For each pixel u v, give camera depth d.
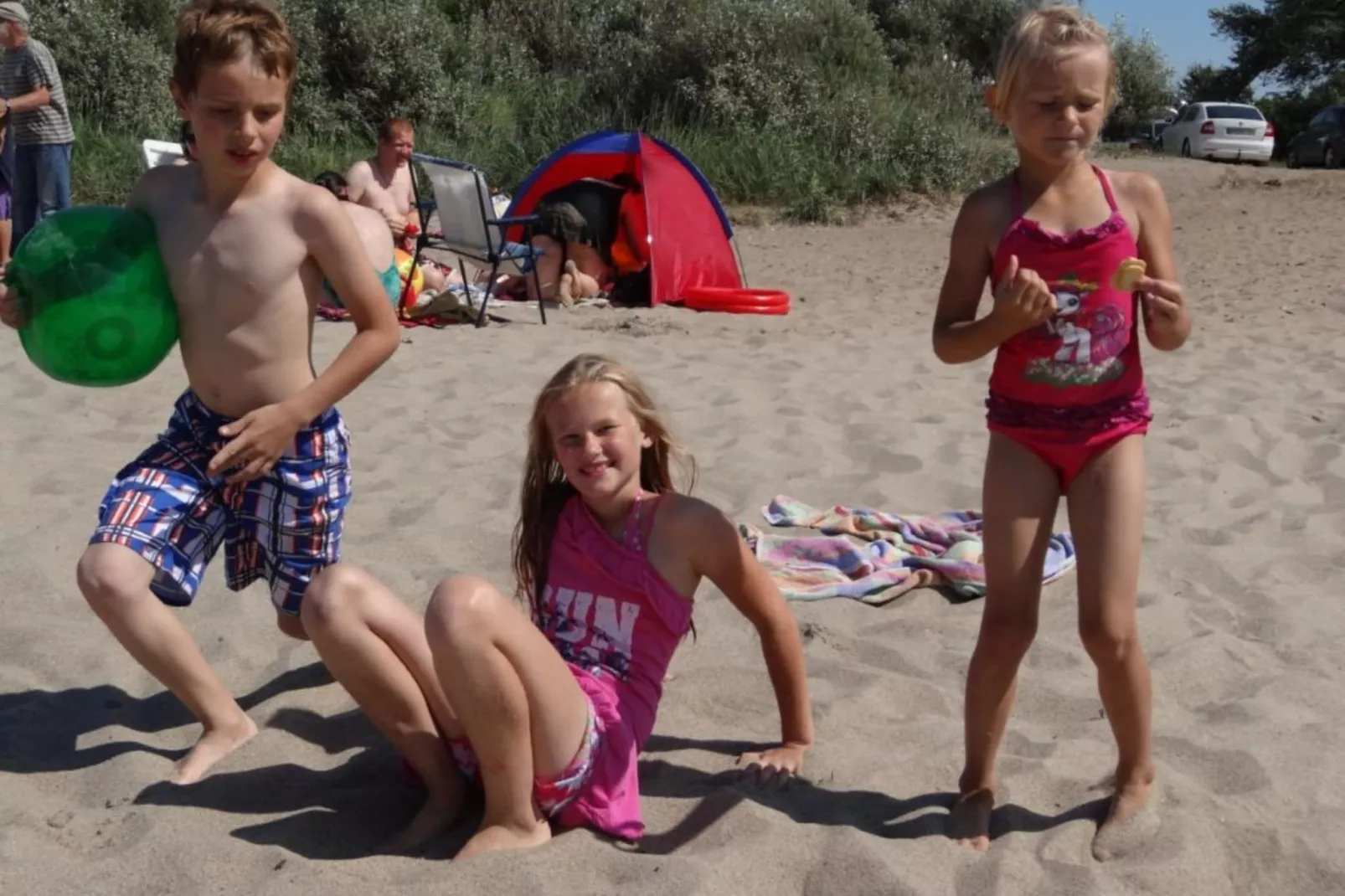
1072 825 2.79
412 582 4.21
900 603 4.27
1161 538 4.73
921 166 17.34
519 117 18.44
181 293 3.02
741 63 18.06
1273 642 3.89
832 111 17.56
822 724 3.32
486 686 2.53
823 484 5.44
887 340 8.99
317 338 7.97
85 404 6.33
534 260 9.19
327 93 17.72
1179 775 3.00
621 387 2.95
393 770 3.08
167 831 2.71
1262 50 46.09
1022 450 2.74
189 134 7.94
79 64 15.76
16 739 3.21
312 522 3.10
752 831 2.74
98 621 3.91
